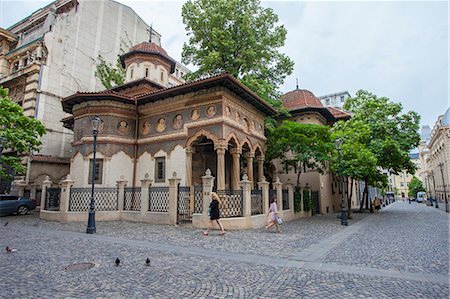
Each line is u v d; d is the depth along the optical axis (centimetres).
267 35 2419
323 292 507
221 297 483
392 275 615
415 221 1912
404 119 2744
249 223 1392
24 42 3186
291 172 2803
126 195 1709
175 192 1474
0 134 1905
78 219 1612
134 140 2017
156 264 692
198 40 2358
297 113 2842
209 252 834
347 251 877
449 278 595
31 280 566
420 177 10075
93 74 3102
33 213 2198
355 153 2006
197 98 1792
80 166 1895
